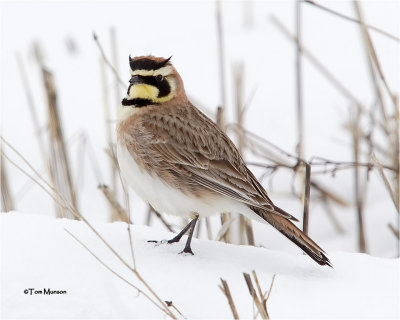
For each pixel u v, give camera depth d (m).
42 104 16.50
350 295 8.20
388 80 16.39
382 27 18.17
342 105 15.95
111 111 15.97
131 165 9.98
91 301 7.75
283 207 14.07
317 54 17.70
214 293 8.07
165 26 19.70
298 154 11.98
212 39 18.69
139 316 7.55
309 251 8.95
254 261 9.12
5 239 9.01
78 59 18.14
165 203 9.94
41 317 7.54
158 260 8.81
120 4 21.22
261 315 7.35
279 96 16.38
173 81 10.27
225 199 9.76
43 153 13.02
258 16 19.72
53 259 8.57
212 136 9.92
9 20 20.23
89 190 14.51
